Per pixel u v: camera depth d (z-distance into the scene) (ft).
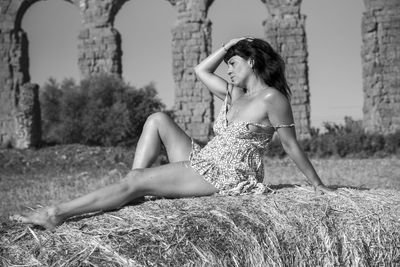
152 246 17.13
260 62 21.97
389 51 110.32
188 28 112.98
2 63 117.19
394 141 98.84
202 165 20.99
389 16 110.22
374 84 110.63
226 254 17.67
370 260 19.17
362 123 115.96
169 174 20.43
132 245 17.03
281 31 111.34
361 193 21.31
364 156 96.89
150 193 20.25
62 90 119.44
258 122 21.50
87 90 105.91
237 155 21.38
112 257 16.60
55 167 81.76
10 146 111.45
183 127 112.06
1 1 117.29
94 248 16.71
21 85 117.29
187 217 18.22
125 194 19.44
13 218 18.52
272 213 19.07
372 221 19.49
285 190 21.70
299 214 19.24
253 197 20.29
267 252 18.15
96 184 55.31
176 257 17.08
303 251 18.61
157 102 108.58
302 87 110.83
